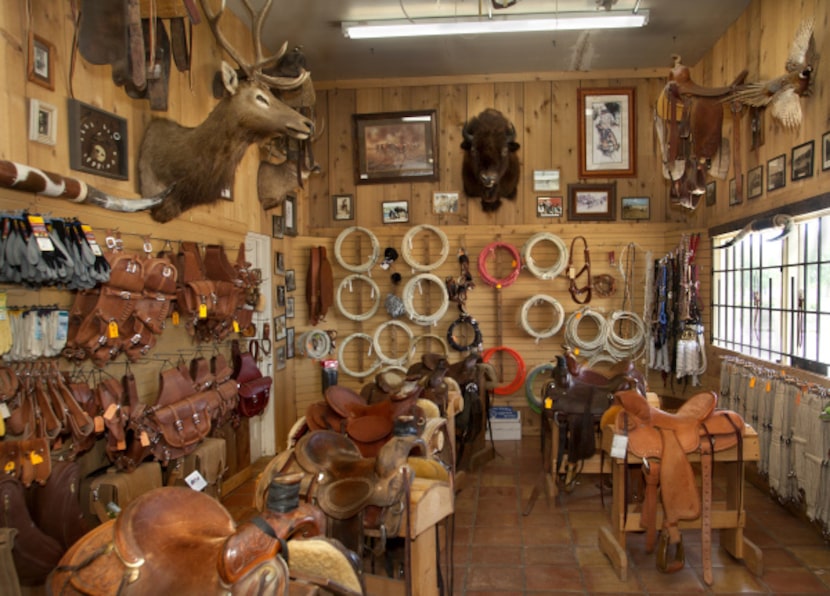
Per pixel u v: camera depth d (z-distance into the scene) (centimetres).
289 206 572
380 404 301
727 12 466
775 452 369
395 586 207
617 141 599
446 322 609
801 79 348
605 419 342
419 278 582
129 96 300
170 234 345
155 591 107
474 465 483
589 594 283
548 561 317
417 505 195
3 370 219
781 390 364
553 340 600
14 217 213
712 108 422
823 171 334
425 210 616
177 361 364
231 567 101
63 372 249
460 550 332
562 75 599
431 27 436
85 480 269
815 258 371
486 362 586
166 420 289
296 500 128
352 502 189
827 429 316
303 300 598
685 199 457
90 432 247
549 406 388
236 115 322
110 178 292
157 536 118
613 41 521
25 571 212
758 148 430
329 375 555
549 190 604
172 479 309
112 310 263
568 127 603
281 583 106
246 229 463
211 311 348
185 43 331
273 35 504
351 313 619
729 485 314
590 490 429
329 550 136
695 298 525
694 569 306
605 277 589
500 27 430
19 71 233
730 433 295
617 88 596
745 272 470
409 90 617
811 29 347
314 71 591
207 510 130
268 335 495
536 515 382
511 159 591
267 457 508
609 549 314
